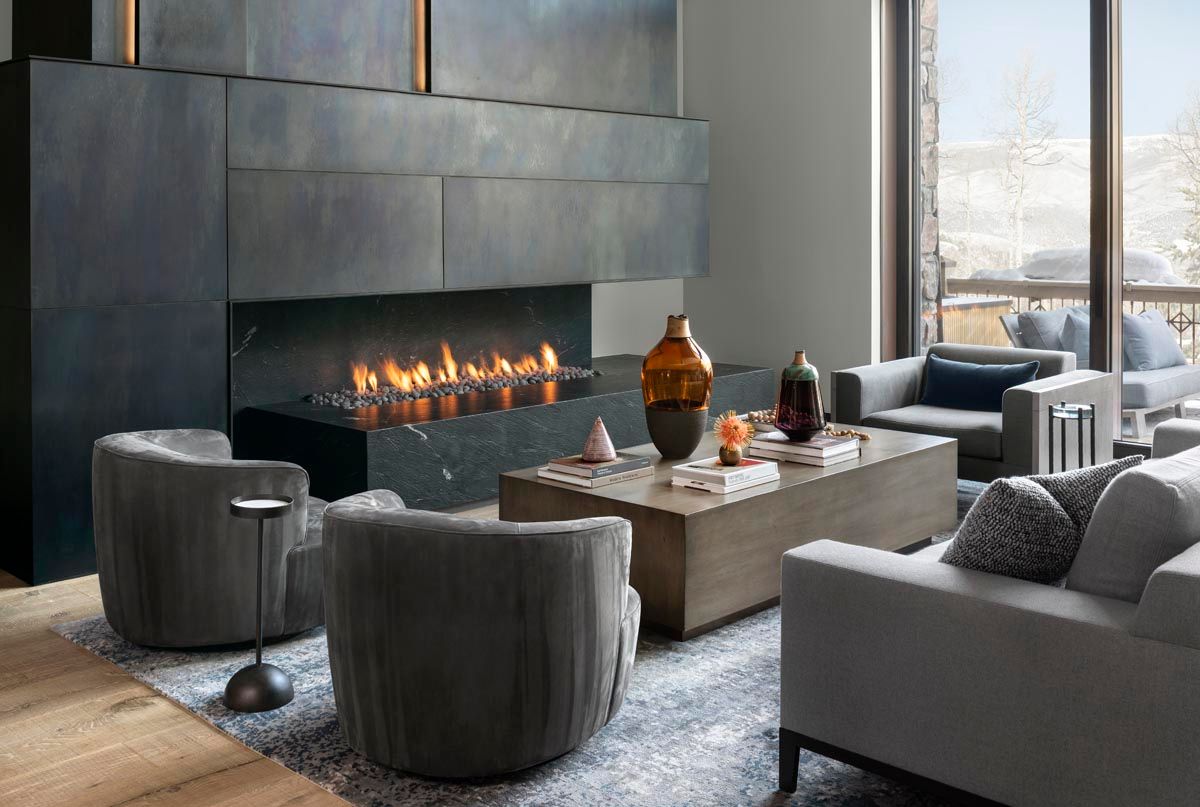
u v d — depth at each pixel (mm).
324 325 5699
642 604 3738
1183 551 2240
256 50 4938
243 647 3645
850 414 5711
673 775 2746
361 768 2803
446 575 2621
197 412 4750
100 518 3629
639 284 7707
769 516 3867
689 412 4332
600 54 6363
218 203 4734
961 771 2369
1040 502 2410
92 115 4344
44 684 3357
